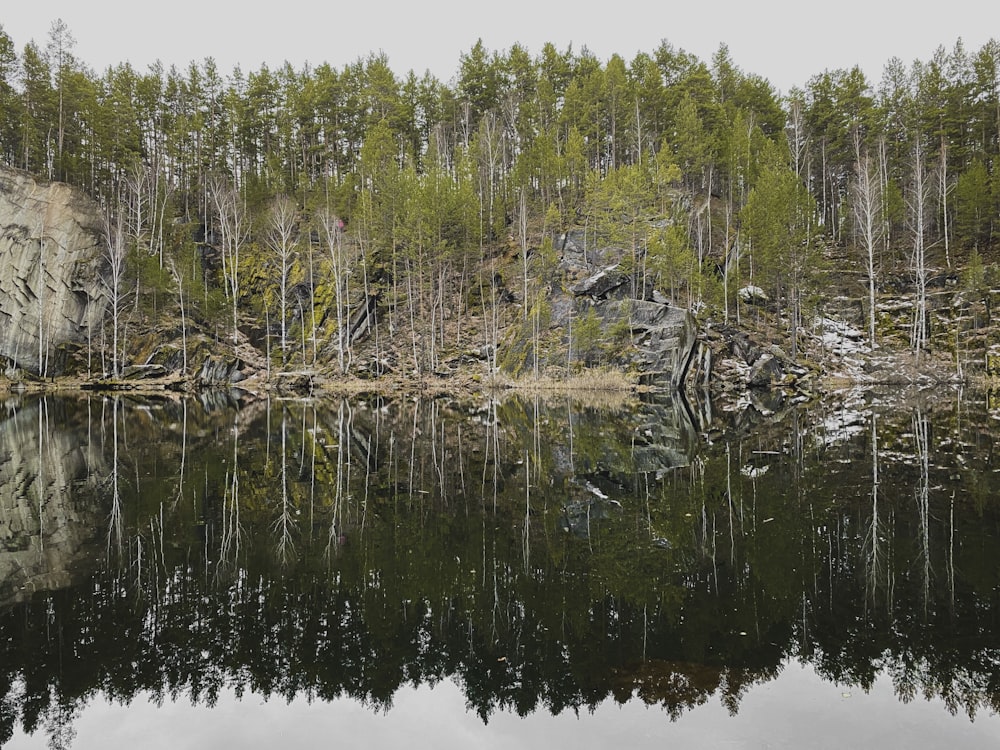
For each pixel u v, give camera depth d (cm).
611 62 6562
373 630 724
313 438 2345
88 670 638
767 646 667
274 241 6062
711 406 3466
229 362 5509
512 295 5666
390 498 1378
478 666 643
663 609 763
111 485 1504
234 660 659
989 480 1441
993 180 5538
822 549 976
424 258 5503
